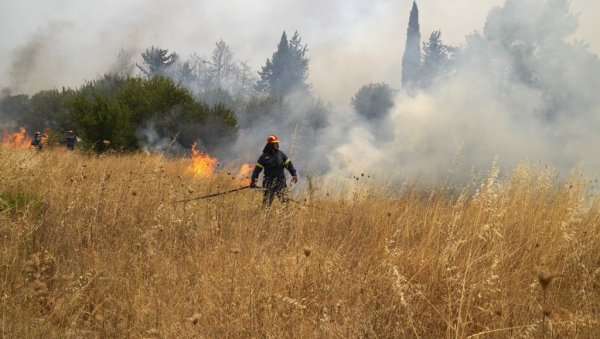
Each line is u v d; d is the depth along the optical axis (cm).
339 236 483
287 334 287
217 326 294
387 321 317
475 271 340
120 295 339
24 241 406
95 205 520
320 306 329
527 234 446
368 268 396
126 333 293
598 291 358
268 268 365
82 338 291
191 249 454
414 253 402
